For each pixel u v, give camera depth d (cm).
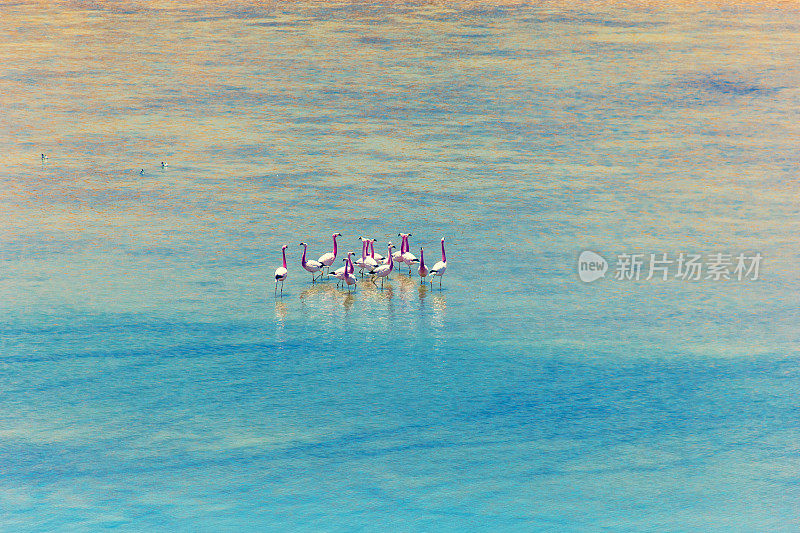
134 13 18625
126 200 8588
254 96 12338
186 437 5069
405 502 4588
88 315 6369
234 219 8131
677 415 5275
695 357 5884
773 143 10306
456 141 10431
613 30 16675
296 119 11281
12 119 11112
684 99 12125
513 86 12838
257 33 16500
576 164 9669
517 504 4575
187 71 13650
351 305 6606
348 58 14525
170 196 8694
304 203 8519
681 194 8775
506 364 5806
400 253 6981
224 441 5038
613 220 8150
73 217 8169
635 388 5541
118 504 4559
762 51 14700
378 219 8138
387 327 6275
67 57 14462
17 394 5438
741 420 5228
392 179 9181
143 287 6812
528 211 8362
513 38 16025
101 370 5706
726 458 4916
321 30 16850
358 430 5150
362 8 19438
